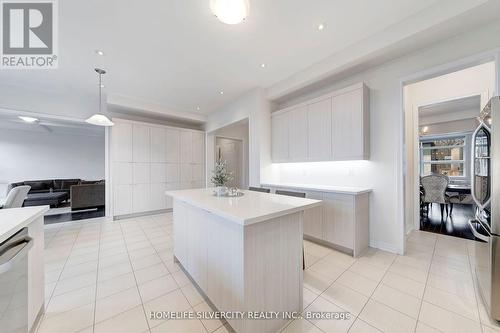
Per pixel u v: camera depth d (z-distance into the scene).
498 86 1.86
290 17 2.07
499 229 1.45
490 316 1.48
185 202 2.07
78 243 3.10
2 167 6.78
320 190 2.87
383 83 2.69
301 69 3.17
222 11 1.47
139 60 2.85
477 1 1.70
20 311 1.20
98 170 8.35
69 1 1.83
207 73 3.28
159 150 5.11
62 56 2.73
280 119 3.85
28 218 1.30
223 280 1.45
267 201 1.79
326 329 1.42
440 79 3.28
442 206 4.11
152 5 1.89
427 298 1.72
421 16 2.02
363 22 2.16
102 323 1.50
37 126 6.36
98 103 4.55
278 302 1.44
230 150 6.81
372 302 1.69
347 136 2.84
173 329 1.44
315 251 2.70
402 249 2.56
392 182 2.64
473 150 1.87
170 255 2.67
